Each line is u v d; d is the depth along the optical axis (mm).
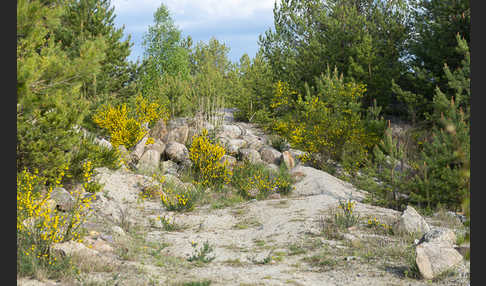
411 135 15906
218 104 22297
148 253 6973
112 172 12594
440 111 13102
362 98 20406
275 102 23141
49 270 5242
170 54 32906
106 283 5051
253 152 16469
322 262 6504
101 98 17672
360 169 15578
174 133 17375
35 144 7828
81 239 6414
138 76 21766
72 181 9805
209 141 15148
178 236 8500
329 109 17125
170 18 33156
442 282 5391
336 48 21797
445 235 6203
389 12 21453
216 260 6883
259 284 5406
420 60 18391
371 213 9734
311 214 9844
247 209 11039
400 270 5965
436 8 16547
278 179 13531
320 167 16453
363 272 5934
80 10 18656
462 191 9805
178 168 14789
